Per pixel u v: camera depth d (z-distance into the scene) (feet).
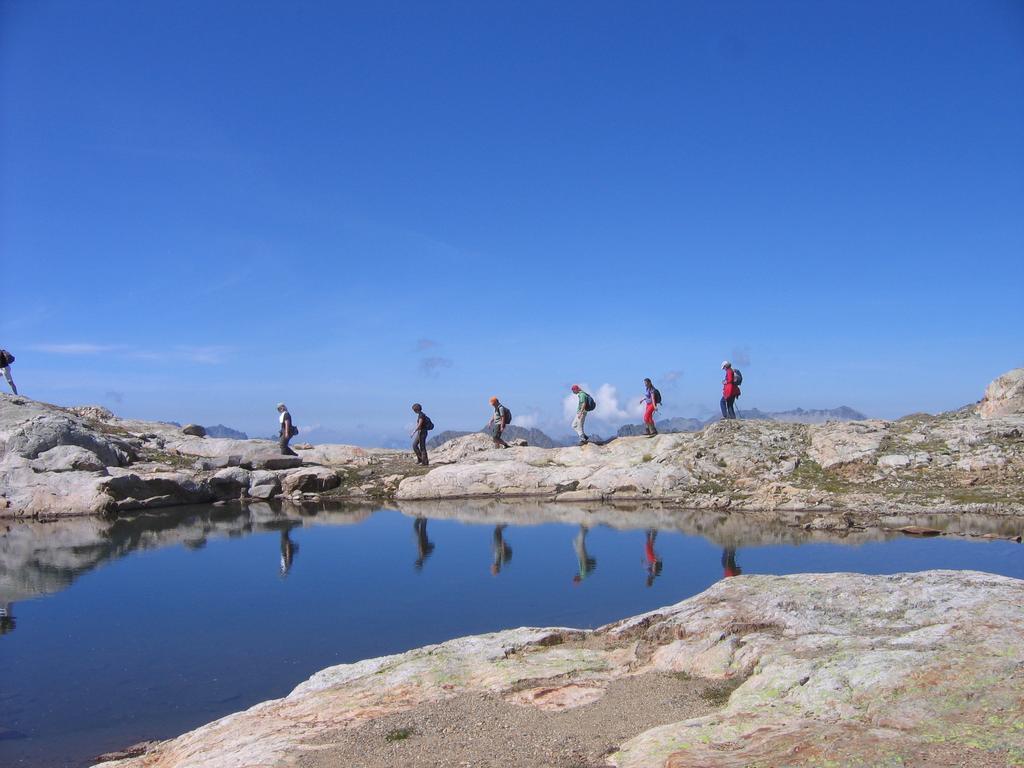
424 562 70.54
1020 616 28.02
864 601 32.45
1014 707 20.59
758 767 19.77
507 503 113.91
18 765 31.91
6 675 42.42
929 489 97.35
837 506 94.79
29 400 139.54
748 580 37.73
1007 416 112.98
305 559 73.36
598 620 50.01
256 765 24.94
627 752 23.34
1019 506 86.02
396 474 132.67
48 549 80.94
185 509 113.70
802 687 25.16
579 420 132.87
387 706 29.76
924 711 21.50
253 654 45.24
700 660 30.66
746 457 114.01
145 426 161.89
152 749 32.42
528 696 29.43
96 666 43.60
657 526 88.02
